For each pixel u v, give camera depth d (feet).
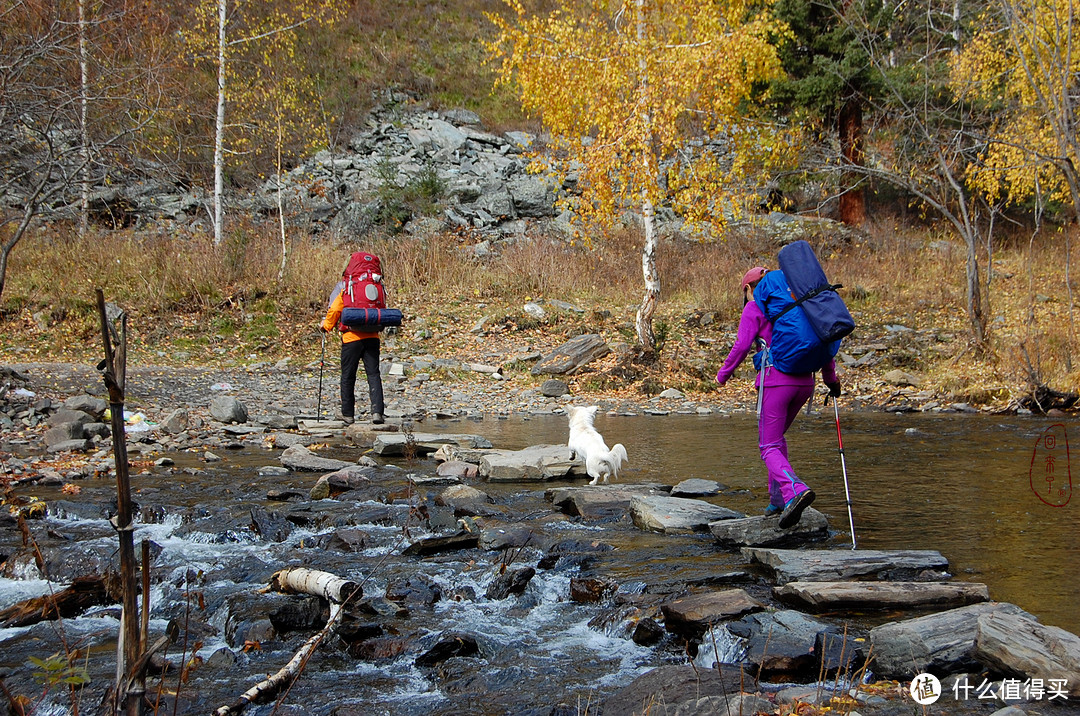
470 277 61.62
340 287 30.19
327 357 48.70
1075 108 41.27
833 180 70.03
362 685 10.48
